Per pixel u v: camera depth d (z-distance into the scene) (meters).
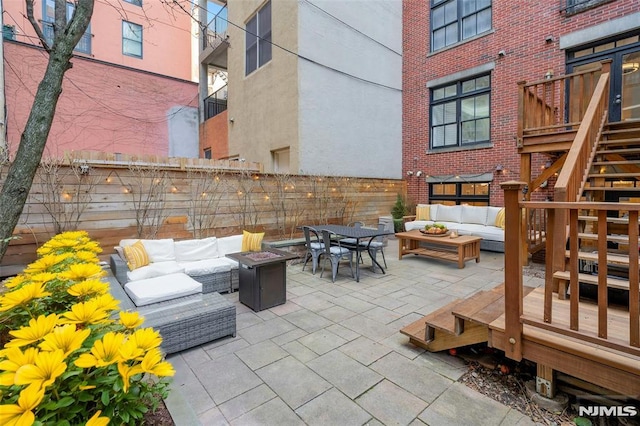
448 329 2.43
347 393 2.12
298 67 7.05
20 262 3.82
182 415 1.40
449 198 8.42
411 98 9.13
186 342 2.66
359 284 4.64
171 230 4.94
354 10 8.09
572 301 1.84
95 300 1.29
